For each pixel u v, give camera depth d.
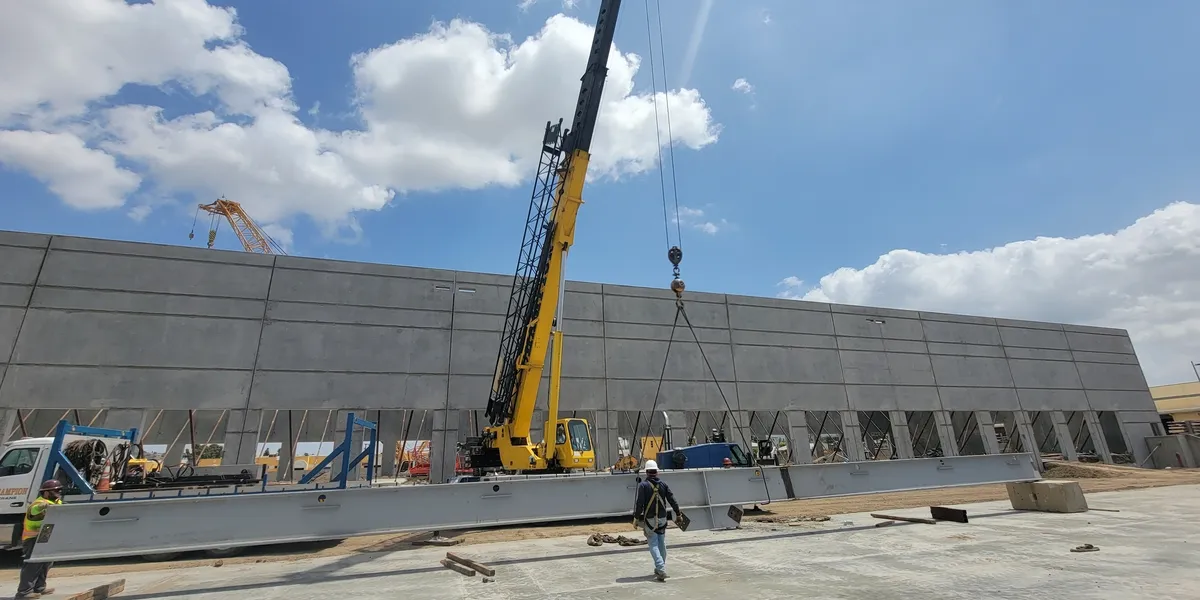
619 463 20.45
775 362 32.53
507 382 17.47
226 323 23.72
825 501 20.56
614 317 29.86
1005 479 14.16
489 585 8.03
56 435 11.38
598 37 16.83
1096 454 39.06
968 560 8.72
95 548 8.17
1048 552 9.16
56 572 10.52
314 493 9.30
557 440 16.17
